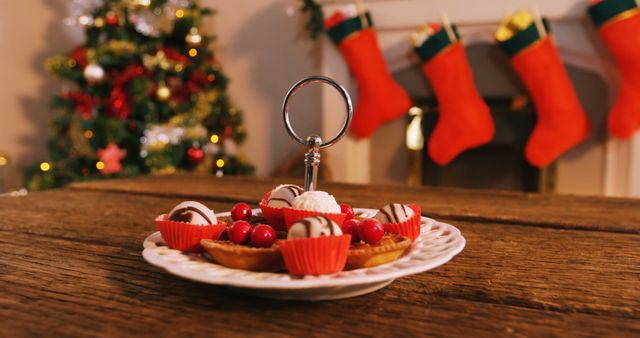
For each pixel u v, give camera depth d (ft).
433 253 1.77
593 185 8.34
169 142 8.87
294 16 10.15
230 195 3.76
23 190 9.36
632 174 8.04
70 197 3.75
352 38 8.70
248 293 1.76
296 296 1.67
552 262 2.13
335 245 1.55
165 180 4.63
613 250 2.31
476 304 1.68
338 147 9.39
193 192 3.90
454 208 3.28
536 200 3.59
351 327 1.51
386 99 8.72
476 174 8.87
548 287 1.83
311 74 10.13
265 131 10.71
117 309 1.65
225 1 10.77
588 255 2.23
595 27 7.87
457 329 1.50
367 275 1.54
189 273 1.53
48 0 10.87
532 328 1.50
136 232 2.66
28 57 10.62
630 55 7.39
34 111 10.78
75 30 11.31
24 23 10.50
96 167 9.14
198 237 1.83
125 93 9.04
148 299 1.73
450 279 1.91
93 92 8.96
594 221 2.87
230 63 10.89
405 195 3.81
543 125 7.94
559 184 8.50
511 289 1.81
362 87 8.84
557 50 8.10
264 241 1.78
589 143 8.29
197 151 9.13
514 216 3.01
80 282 1.90
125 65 8.84
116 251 2.31
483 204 3.43
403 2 8.71
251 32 10.60
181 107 9.48
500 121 8.54
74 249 2.34
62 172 8.98
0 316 1.59
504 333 1.47
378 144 9.36
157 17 11.30
